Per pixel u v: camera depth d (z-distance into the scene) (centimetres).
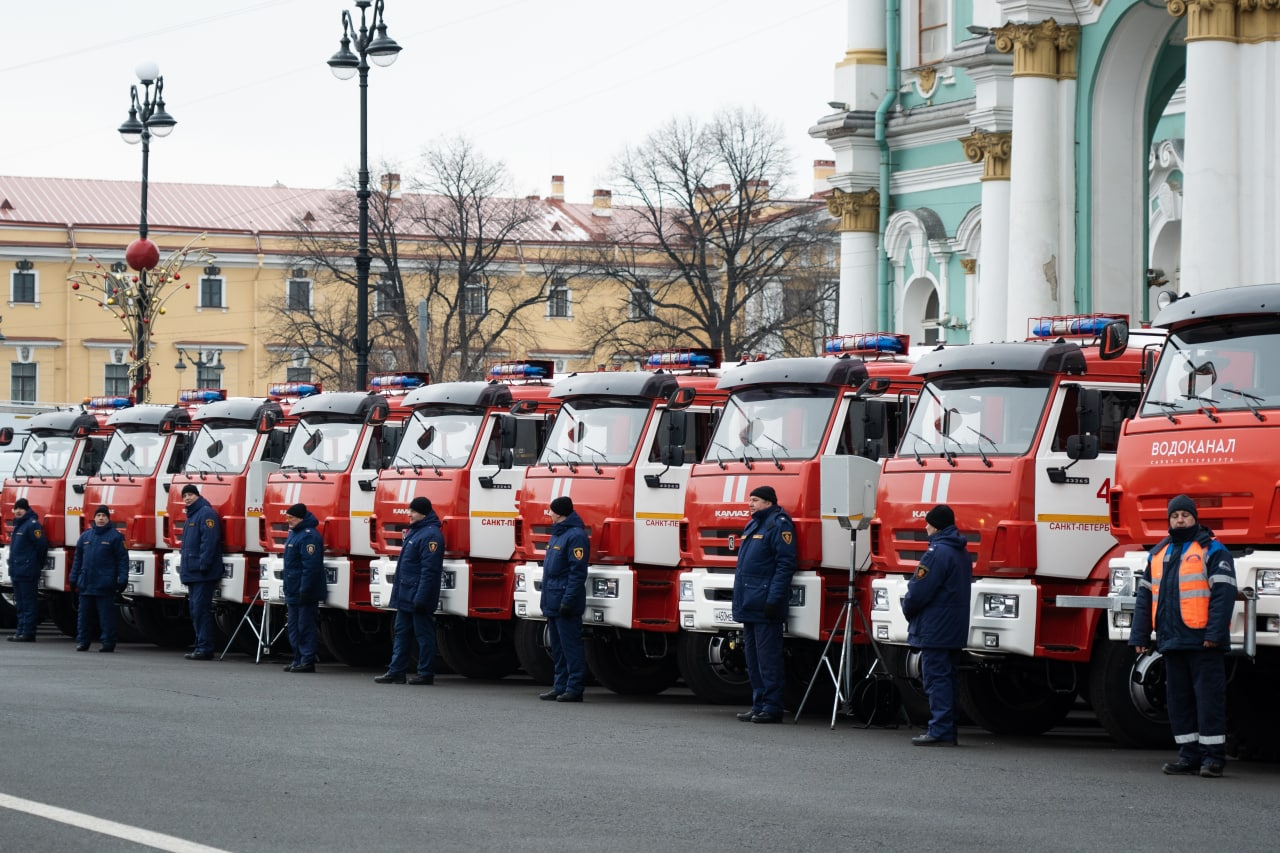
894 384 1853
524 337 8762
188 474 2650
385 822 1044
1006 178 3288
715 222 6681
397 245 7919
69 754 1318
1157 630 1350
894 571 1664
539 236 9062
